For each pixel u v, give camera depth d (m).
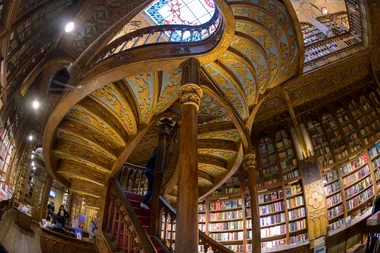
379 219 3.67
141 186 9.13
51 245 8.86
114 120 6.20
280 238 8.27
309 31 12.34
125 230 5.19
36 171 9.88
